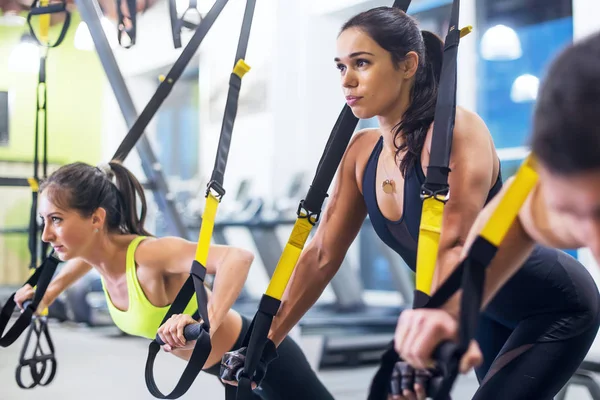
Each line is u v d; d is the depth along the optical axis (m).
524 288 1.47
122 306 2.06
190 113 9.44
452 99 1.15
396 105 1.38
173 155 9.73
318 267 1.61
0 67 9.86
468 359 0.78
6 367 4.60
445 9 6.59
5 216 9.55
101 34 3.21
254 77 7.76
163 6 9.02
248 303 6.43
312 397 1.98
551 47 5.81
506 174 5.96
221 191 1.53
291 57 7.48
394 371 0.85
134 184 2.05
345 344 4.75
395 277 5.68
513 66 6.05
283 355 1.94
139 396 3.77
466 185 1.26
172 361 4.89
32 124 10.13
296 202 6.21
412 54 1.35
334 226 1.61
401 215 1.43
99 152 10.52
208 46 8.27
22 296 1.92
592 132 0.49
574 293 1.47
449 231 1.24
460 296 0.83
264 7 7.64
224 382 1.42
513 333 1.53
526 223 0.87
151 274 1.92
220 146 1.54
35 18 8.10
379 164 1.48
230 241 8.30
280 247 6.26
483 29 6.19
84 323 6.59
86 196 1.89
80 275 2.13
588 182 0.52
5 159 9.92
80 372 4.45
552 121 0.52
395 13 1.36
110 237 1.97
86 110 10.46
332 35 7.44
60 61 10.23
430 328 0.79
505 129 6.14
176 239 1.92
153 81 9.84
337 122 1.45
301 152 7.40
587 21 4.45
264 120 7.64
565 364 1.46
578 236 0.58
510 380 1.44
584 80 0.50
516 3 5.99
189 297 1.53
